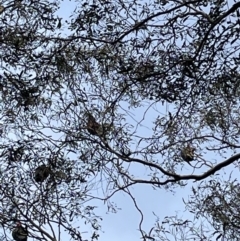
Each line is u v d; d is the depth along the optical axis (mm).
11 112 8055
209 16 7332
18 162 8047
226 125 8008
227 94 7637
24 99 7973
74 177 8094
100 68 7945
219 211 8312
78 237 8000
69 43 7973
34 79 8008
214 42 7281
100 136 7996
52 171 8023
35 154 8062
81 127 8031
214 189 8383
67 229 8000
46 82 7984
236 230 8273
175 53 7668
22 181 8070
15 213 7984
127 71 7727
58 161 8047
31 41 8031
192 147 8172
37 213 7996
